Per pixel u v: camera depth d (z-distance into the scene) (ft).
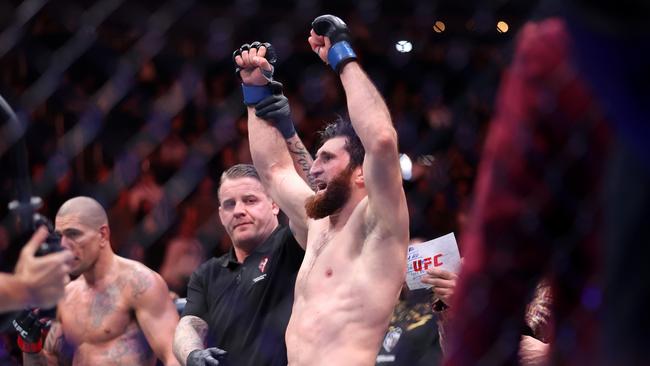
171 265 16.63
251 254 14.33
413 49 15.31
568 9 3.01
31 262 7.91
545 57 3.81
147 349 15.34
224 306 14.11
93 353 15.17
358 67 10.88
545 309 9.30
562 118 3.78
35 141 16.89
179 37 14.99
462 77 15.19
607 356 3.34
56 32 15.83
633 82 2.98
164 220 16.96
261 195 14.46
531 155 3.85
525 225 3.89
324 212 11.88
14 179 8.91
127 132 17.24
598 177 3.80
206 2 13.20
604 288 3.39
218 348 13.85
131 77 14.35
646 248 3.24
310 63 17.63
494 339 4.01
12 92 16.29
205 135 17.78
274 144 12.77
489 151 3.98
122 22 14.64
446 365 4.09
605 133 3.73
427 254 11.74
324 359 11.28
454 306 4.04
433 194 15.75
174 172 17.39
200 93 17.84
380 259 11.28
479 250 3.95
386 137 10.67
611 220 3.35
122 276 15.33
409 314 12.94
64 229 15.06
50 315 14.96
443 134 15.75
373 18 11.12
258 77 12.65
